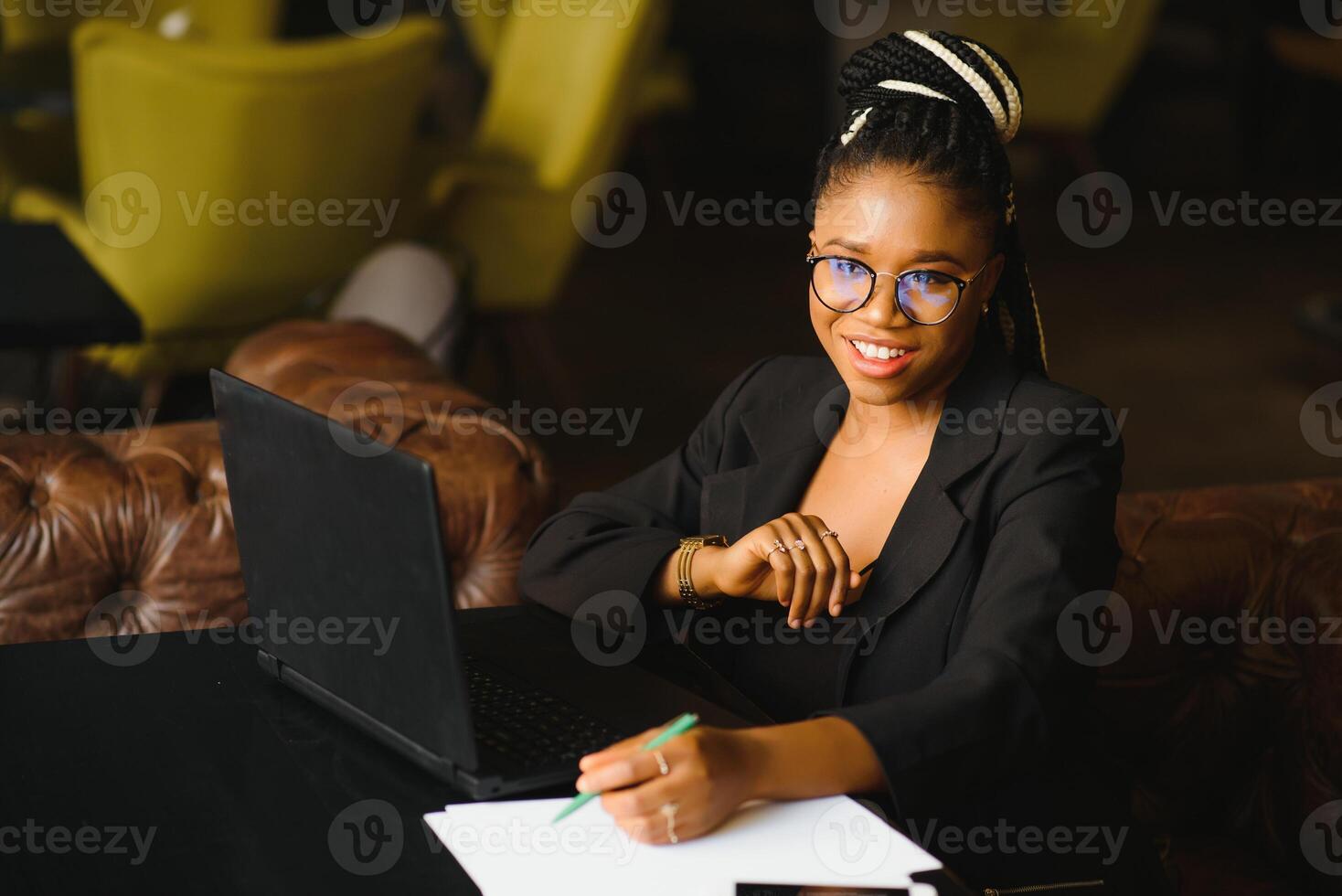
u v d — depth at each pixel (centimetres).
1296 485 174
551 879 97
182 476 162
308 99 296
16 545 154
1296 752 160
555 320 473
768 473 142
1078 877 125
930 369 128
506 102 359
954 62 127
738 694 131
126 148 294
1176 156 679
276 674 129
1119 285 516
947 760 110
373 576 109
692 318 482
